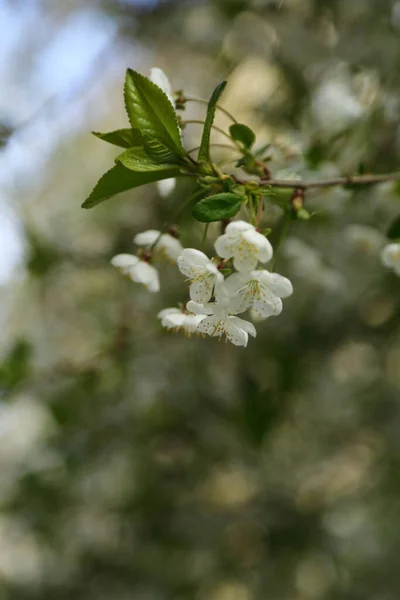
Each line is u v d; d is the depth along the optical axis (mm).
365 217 997
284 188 701
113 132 630
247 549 1438
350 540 1509
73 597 1430
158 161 629
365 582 1441
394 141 1029
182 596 1391
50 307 1457
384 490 1401
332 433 1435
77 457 1291
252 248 630
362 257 1135
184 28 1294
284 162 838
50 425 1345
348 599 1413
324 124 1060
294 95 1209
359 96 1086
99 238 1393
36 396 1183
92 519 1483
